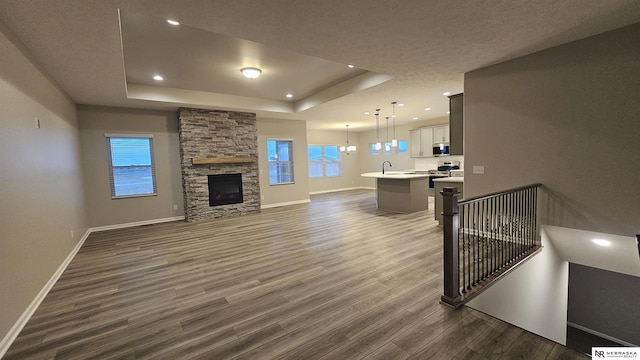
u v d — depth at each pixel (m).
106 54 3.16
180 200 6.54
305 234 4.88
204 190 6.48
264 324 2.21
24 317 2.31
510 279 3.07
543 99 3.40
